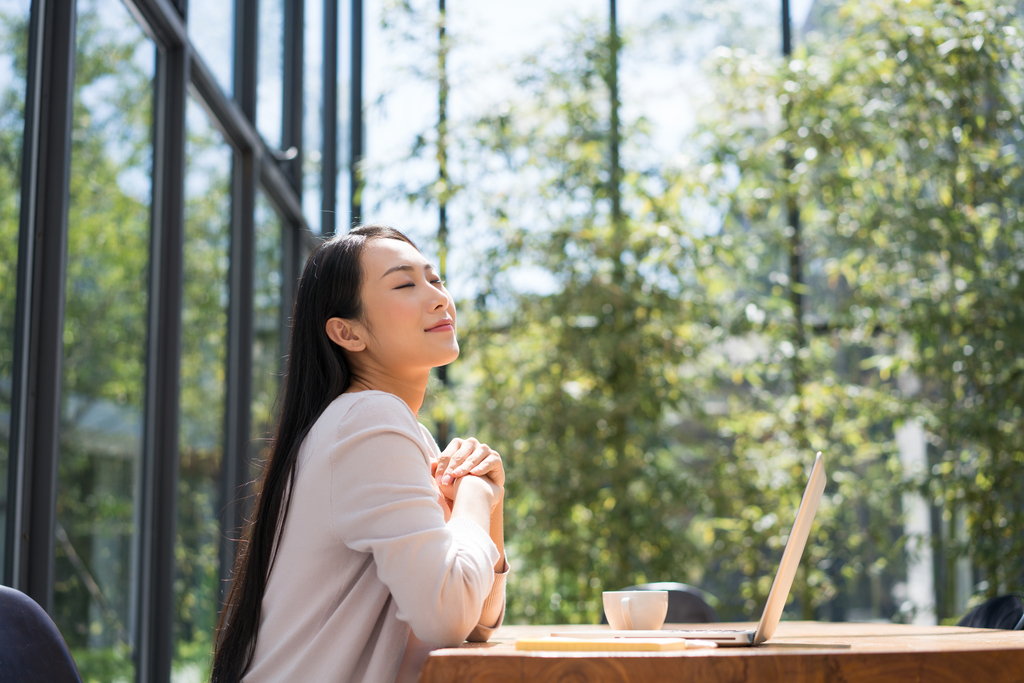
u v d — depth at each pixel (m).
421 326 1.33
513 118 5.23
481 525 1.24
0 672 1.16
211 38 3.79
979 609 1.93
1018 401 4.39
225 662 1.22
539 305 4.78
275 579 1.20
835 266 5.08
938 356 4.63
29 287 2.16
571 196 5.04
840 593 5.35
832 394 4.82
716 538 4.71
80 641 2.45
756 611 4.75
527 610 4.58
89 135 2.54
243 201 4.19
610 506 4.62
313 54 5.79
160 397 3.06
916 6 4.82
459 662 0.94
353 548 1.15
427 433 1.44
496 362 4.91
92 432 2.54
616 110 5.29
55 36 2.29
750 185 5.15
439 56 5.32
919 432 5.19
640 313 4.90
